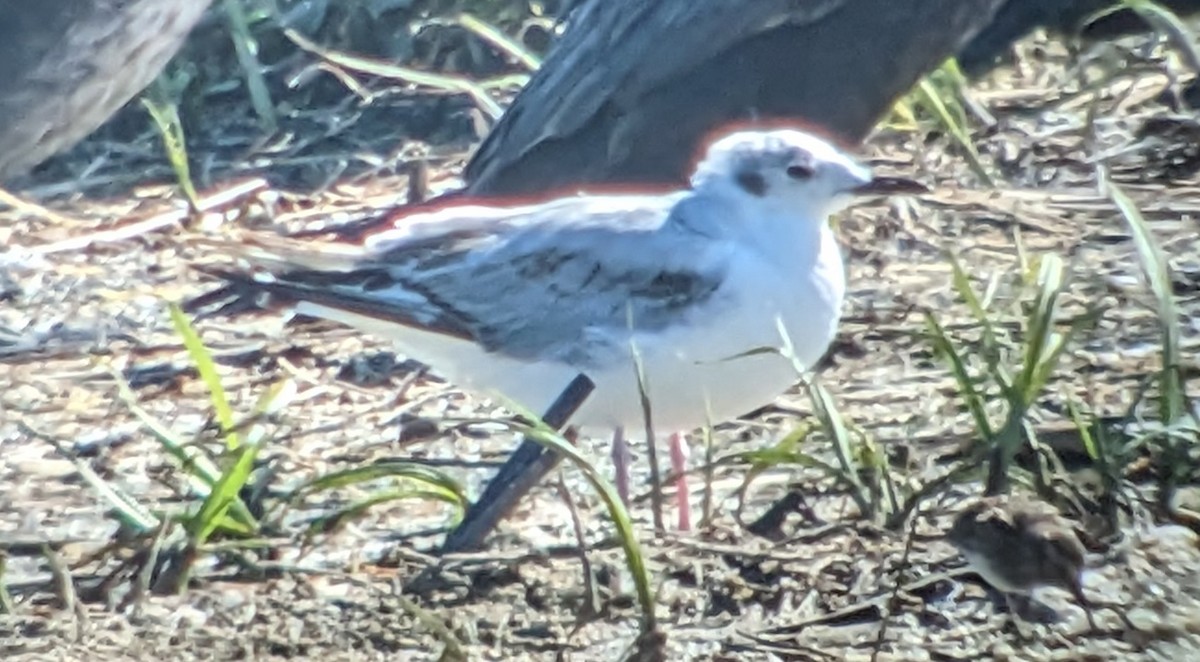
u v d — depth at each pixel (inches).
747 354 431.2
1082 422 447.2
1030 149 639.1
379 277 442.9
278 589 418.6
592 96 565.0
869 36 574.2
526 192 561.6
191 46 725.3
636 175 565.6
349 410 506.6
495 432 492.1
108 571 429.7
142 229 623.8
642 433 452.8
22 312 575.5
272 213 634.2
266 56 731.4
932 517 424.2
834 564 412.2
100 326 564.1
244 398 517.0
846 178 434.3
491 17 732.7
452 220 447.8
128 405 477.1
